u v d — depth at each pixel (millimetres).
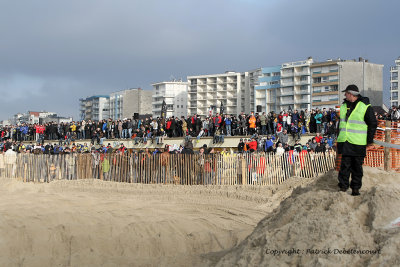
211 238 10273
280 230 6551
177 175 20141
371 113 7070
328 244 5895
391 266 5344
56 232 10250
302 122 25594
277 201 15531
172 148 24562
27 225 10656
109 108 158625
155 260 8680
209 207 14891
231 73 133250
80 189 20578
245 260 6402
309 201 7105
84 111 177125
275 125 26359
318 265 5645
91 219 11523
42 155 24328
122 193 19125
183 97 141250
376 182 7668
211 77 136125
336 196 6930
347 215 6355
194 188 18812
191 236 10305
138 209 13484
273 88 111250
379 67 87312
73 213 11969
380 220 6184
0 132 46500
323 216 6469
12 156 25281
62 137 39094
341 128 7316
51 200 14867
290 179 17500
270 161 18469
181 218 12133
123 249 9609
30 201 14672
